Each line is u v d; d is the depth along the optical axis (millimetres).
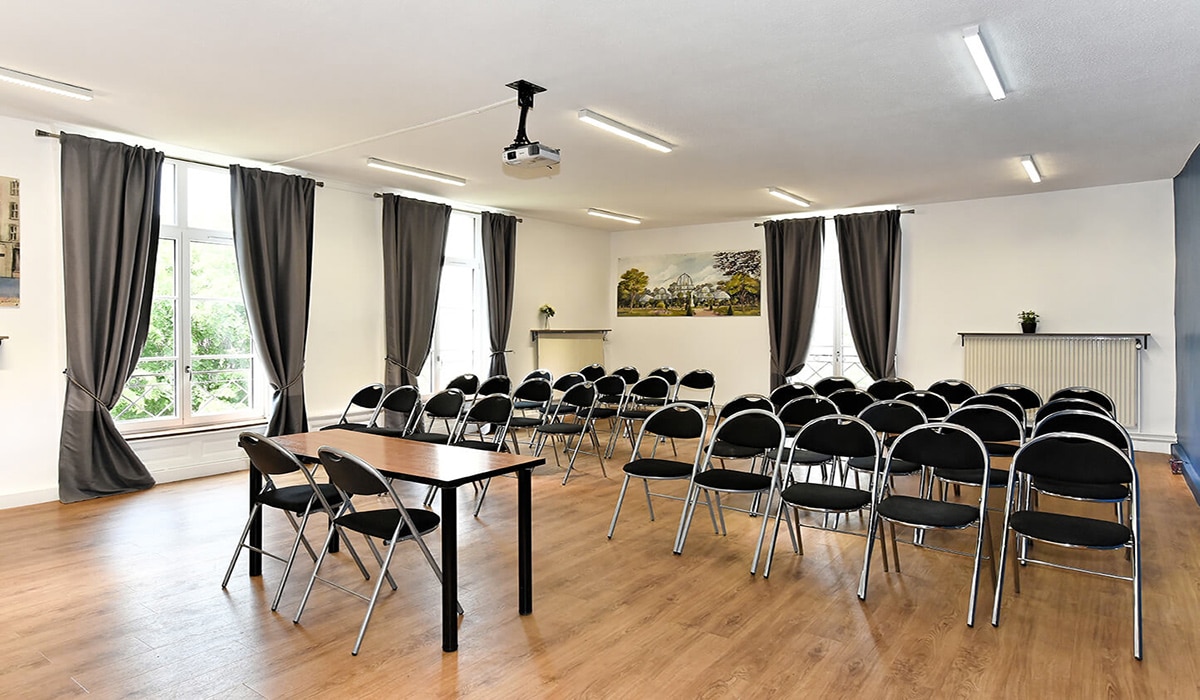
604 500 5547
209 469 6305
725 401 10133
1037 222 7941
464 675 2793
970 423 4406
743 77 4289
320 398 7195
